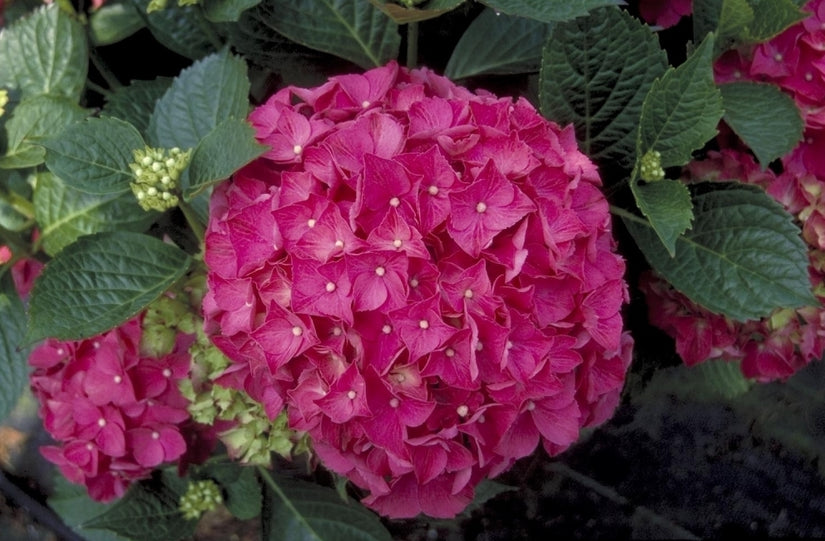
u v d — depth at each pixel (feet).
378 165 2.09
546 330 2.18
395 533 3.19
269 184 2.26
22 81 2.50
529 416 2.27
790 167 2.50
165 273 2.34
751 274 2.38
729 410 3.20
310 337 2.12
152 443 2.52
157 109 2.43
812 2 2.44
